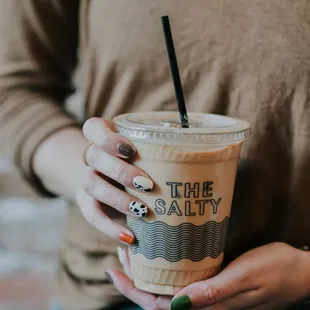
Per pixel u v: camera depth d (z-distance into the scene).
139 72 0.59
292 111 0.54
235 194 0.58
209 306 0.49
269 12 0.53
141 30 0.58
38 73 0.67
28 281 1.38
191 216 0.48
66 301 0.67
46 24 0.66
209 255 0.49
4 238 1.50
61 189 0.63
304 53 0.53
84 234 0.65
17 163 0.64
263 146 0.56
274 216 0.59
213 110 0.57
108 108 0.62
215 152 0.46
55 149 0.61
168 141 0.46
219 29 0.55
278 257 0.52
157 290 0.50
